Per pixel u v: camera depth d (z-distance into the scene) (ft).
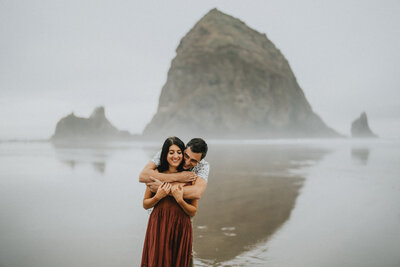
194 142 7.31
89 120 458.50
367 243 13.10
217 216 17.69
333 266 10.87
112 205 19.86
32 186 26.78
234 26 522.88
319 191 25.05
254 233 14.53
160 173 7.34
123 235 14.05
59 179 30.76
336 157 59.06
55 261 11.12
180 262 7.32
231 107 398.21
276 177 32.91
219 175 34.50
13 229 14.80
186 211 7.23
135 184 27.78
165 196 7.32
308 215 17.75
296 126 459.73
